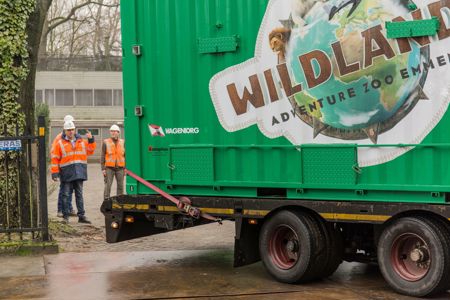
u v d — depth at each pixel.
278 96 7.19
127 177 8.32
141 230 8.61
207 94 7.64
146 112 8.10
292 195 7.16
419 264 6.43
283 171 7.20
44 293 6.83
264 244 7.29
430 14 6.25
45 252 8.91
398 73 6.46
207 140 7.67
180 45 7.79
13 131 9.73
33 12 10.04
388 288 6.85
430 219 6.32
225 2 7.46
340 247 7.18
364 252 7.35
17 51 9.67
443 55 6.20
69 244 9.73
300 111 7.06
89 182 22.36
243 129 7.43
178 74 7.83
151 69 8.02
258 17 7.27
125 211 8.29
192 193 7.86
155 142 8.05
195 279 7.36
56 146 12.20
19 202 9.21
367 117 6.65
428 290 6.23
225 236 10.34
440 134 6.25
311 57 6.96
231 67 7.47
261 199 7.27
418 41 6.33
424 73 6.31
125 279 7.39
